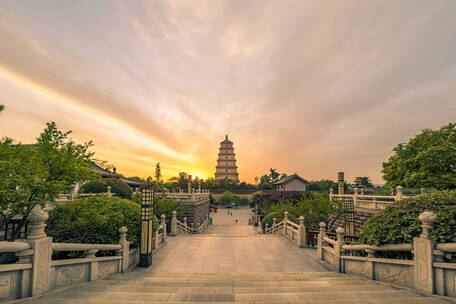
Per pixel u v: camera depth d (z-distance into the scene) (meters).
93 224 6.58
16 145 5.67
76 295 3.98
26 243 3.76
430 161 13.73
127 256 6.68
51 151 5.73
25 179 5.17
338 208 14.24
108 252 6.41
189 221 21.23
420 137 15.90
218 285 4.79
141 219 7.29
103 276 5.62
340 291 4.25
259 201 39.09
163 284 4.86
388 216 5.22
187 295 4.04
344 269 6.28
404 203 5.25
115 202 7.85
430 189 16.02
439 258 3.99
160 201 18.86
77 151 6.66
